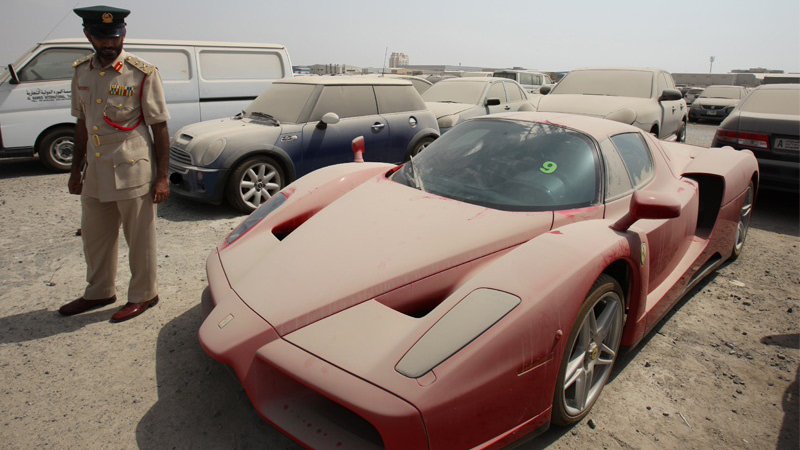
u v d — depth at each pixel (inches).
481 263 87.6
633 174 119.2
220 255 102.5
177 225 196.7
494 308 72.2
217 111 312.3
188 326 120.0
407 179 116.1
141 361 105.7
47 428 86.0
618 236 90.0
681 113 359.3
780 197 270.4
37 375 100.3
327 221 101.0
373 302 78.5
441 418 64.6
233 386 98.1
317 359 69.7
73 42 287.9
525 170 107.9
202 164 202.7
